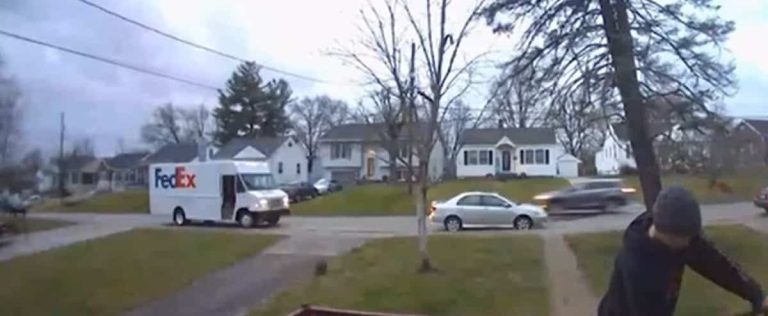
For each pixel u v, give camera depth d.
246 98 77.06
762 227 22.16
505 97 16.84
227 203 30.75
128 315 13.80
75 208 49.66
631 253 2.22
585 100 15.06
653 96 15.05
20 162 42.72
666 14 15.08
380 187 44.22
